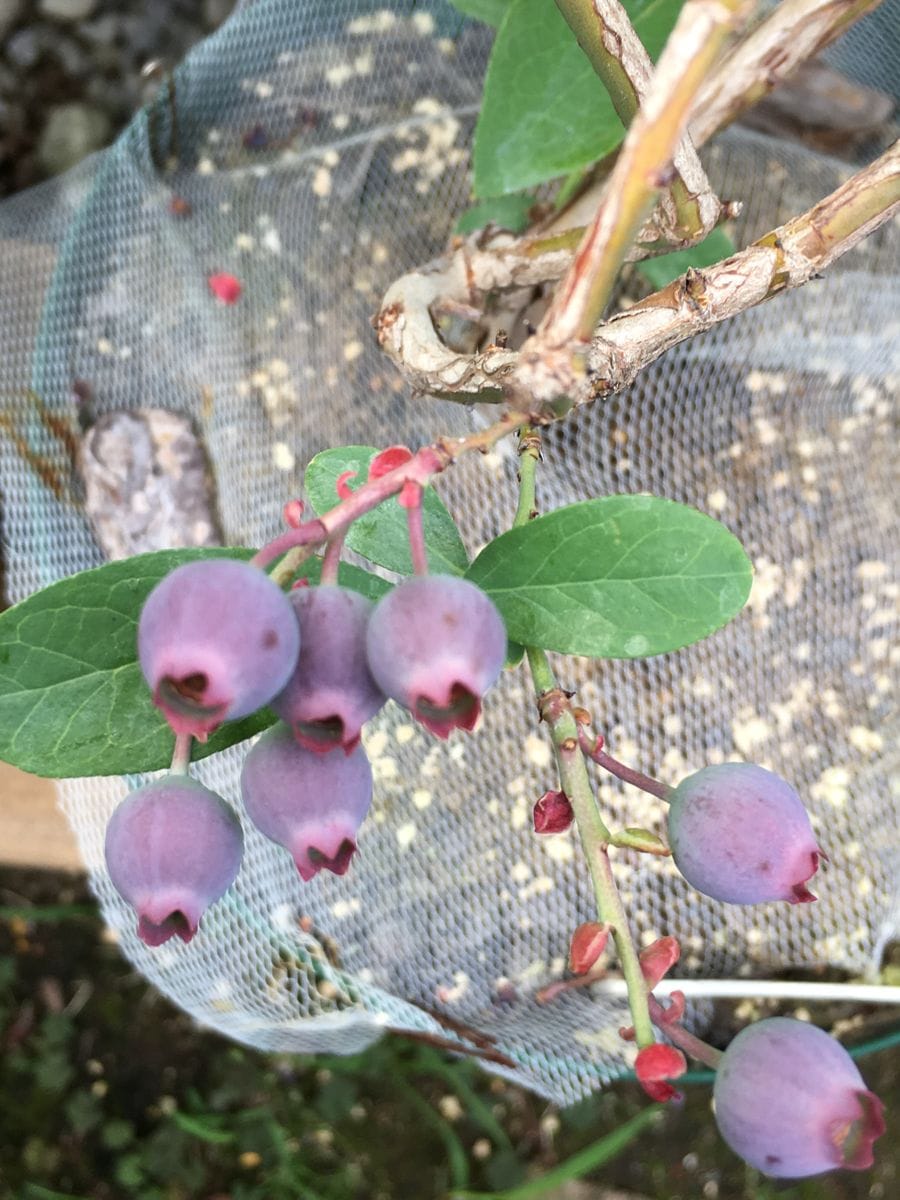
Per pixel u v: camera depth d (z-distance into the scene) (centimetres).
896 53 25
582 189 20
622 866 23
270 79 26
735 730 24
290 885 23
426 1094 30
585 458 24
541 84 17
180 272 25
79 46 30
